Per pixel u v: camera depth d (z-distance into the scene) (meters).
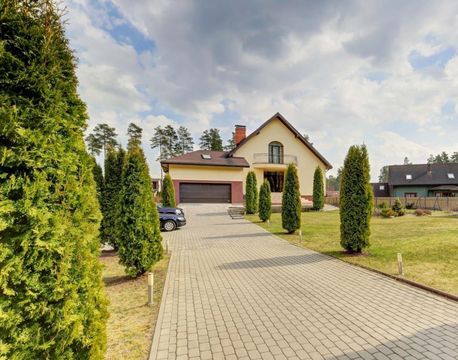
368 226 8.26
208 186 26.67
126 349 3.51
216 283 6.16
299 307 4.75
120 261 6.43
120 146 10.19
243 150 29.58
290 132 30.80
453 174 36.47
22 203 1.99
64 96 2.35
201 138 57.09
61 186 2.26
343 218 8.52
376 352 3.31
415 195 37.41
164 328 4.07
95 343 2.46
